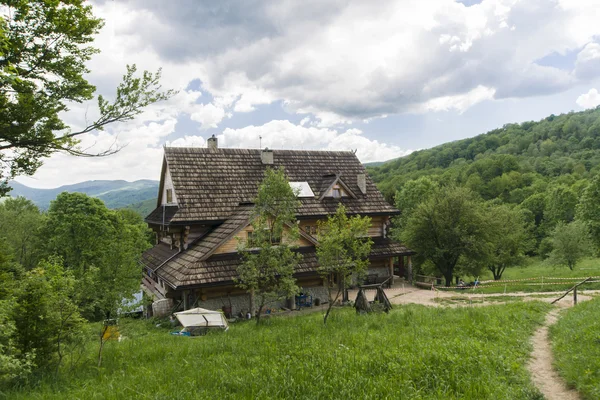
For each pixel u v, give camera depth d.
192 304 21.64
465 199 31.08
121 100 13.40
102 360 11.07
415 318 15.08
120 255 12.20
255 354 10.41
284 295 18.09
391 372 8.06
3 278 17.17
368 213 29.11
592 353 8.59
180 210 24.88
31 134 12.98
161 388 7.74
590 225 44.06
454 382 7.57
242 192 27.16
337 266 15.91
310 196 28.44
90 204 37.97
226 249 22.47
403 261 32.72
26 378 8.83
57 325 9.77
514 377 7.95
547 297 22.44
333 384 7.45
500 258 40.69
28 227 41.94
